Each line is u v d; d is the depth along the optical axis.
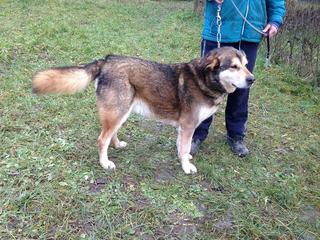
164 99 1.61
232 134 1.87
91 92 2.33
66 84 1.54
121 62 1.57
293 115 2.38
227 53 1.53
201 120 1.64
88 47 3.23
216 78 1.54
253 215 1.41
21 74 2.47
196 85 1.58
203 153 1.84
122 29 4.32
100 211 1.34
